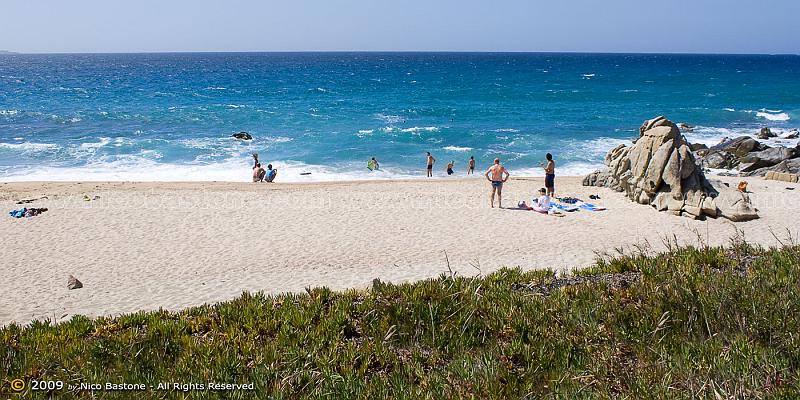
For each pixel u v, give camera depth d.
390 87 94.00
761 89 86.19
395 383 5.60
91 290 12.79
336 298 8.38
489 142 41.50
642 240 16.64
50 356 6.48
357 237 17.12
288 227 18.14
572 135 44.84
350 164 34.28
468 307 7.34
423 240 16.89
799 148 32.47
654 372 5.38
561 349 6.21
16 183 25.77
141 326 7.77
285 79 116.56
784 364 5.24
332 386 5.55
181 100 68.75
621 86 93.69
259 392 5.45
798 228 17.34
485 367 5.75
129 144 38.16
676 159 19.73
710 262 9.33
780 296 6.79
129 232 17.41
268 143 39.75
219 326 7.37
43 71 149.62
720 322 6.37
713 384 4.86
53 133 42.53
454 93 82.00
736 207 18.61
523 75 129.50
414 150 38.44
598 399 4.99
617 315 6.85
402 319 7.26
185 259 15.11
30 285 13.09
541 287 8.61
